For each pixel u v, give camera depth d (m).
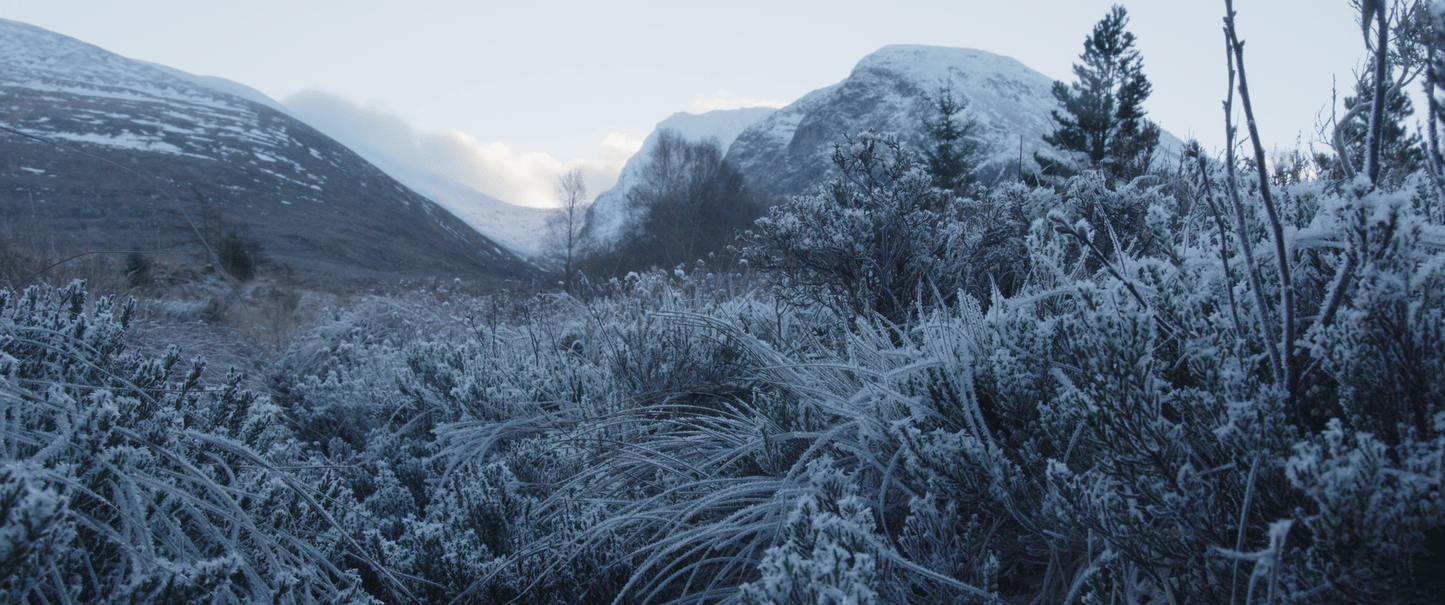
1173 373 1.62
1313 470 1.02
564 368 4.29
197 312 8.17
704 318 3.62
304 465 2.34
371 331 8.23
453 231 129.88
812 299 3.85
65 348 1.97
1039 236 2.39
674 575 1.96
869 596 1.15
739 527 2.03
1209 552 1.26
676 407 3.20
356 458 3.70
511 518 2.57
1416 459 1.08
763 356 3.35
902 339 2.86
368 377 5.25
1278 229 1.25
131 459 1.46
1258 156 1.23
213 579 1.31
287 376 5.96
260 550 1.74
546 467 3.06
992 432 1.97
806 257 3.57
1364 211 1.15
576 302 7.04
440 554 2.20
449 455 3.55
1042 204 3.33
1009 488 1.66
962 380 1.92
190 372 2.26
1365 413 1.27
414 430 4.20
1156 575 1.38
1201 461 1.39
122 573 1.40
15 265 5.60
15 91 120.38
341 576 1.79
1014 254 3.35
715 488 2.44
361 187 122.56
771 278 3.96
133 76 163.62
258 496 1.81
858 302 3.46
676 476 2.62
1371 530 1.00
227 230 16.31
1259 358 1.35
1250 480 1.15
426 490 3.28
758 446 2.39
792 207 3.68
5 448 1.46
